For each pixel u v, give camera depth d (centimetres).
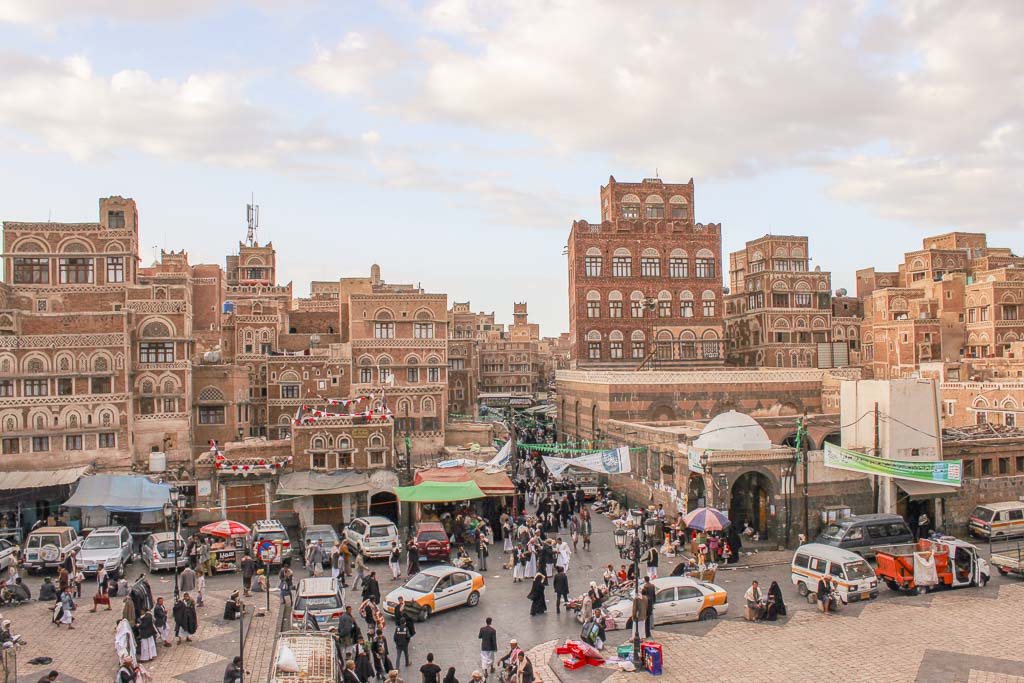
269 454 5891
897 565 4003
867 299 11819
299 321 9531
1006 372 8375
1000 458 5462
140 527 5306
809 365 10944
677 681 2970
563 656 3159
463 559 4444
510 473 7138
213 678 2938
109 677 2928
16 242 6606
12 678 2828
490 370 16775
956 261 12106
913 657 3192
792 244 11488
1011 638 3388
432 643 3384
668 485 5444
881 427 5034
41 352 6147
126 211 6919
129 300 6669
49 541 4362
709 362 9956
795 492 4947
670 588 3641
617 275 9906
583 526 4938
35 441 6016
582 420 8688
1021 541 5091
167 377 6662
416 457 6850
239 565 4516
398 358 7862
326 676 2494
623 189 10212
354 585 4119
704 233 10069
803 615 3716
